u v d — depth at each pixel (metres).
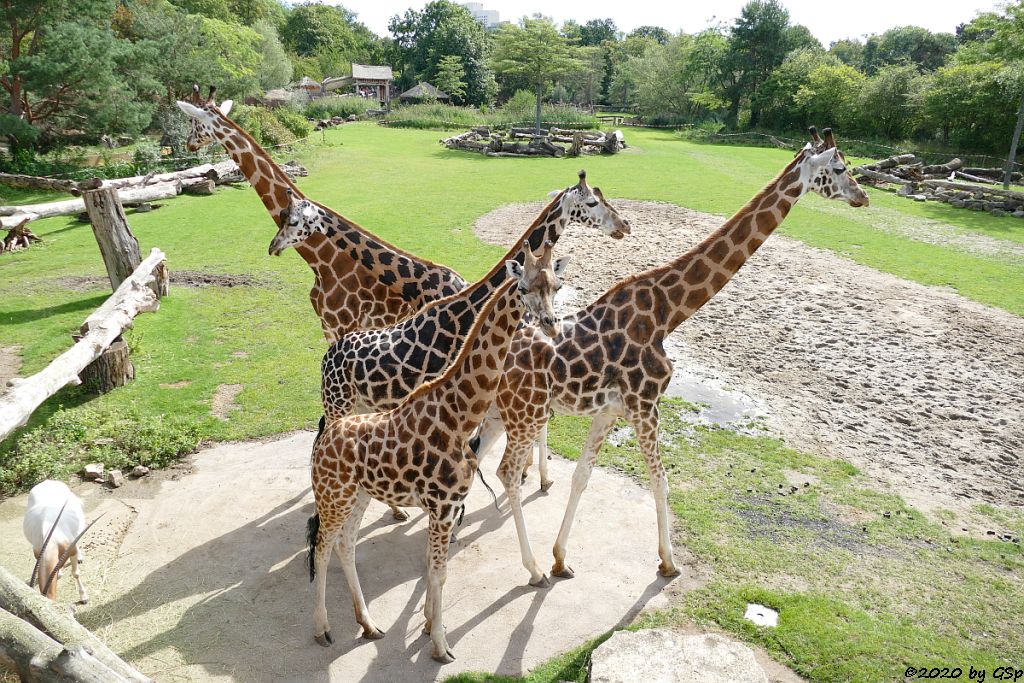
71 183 22.38
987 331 12.92
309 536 5.82
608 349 6.16
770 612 6.24
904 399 10.56
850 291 14.95
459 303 6.50
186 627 6.02
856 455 9.05
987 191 24.16
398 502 5.50
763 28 57.47
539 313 4.68
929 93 40.88
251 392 10.52
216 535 7.28
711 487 8.25
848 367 11.62
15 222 16.72
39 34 27.06
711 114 65.00
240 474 8.45
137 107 27.94
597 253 17.53
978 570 6.87
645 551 7.07
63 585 6.51
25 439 8.88
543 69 44.47
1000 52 30.64
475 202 23.23
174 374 11.05
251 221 20.88
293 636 5.96
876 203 24.42
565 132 46.03
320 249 7.63
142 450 8.75
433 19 86.75
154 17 34.75
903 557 7.04
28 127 25.94
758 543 7.20
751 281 15.59
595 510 7.79
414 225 19.91
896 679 5.49
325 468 5.51
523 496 8.11
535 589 6.54
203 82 35.00
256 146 7.94
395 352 6.52
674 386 11.00
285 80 54.53
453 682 5.46
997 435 9.57
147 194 21.61
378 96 76.81
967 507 7.98
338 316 7.80
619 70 84.56
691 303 6.32
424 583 6.66
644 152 38.22
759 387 10.95
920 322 13.32
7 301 14.01
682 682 5.09
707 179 28.03
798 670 5.59
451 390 5.23
